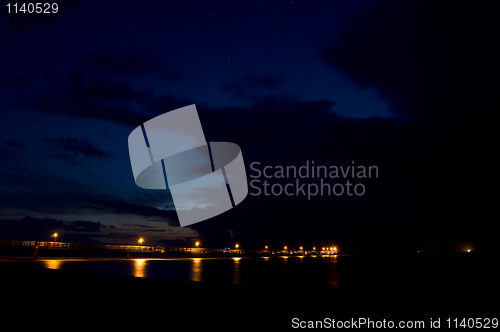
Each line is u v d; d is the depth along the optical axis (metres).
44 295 9.02
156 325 6.47
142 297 8.66
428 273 39.78
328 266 54.19
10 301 8.47
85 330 6.16
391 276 34.75
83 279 11.41
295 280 28.56
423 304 8.56
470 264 68.06
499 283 27.25
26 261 39.66
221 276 30.98
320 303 8.19
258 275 32.94
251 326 6.39
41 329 6.19
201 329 6.28
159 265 48.00
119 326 6.41
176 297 8.72
